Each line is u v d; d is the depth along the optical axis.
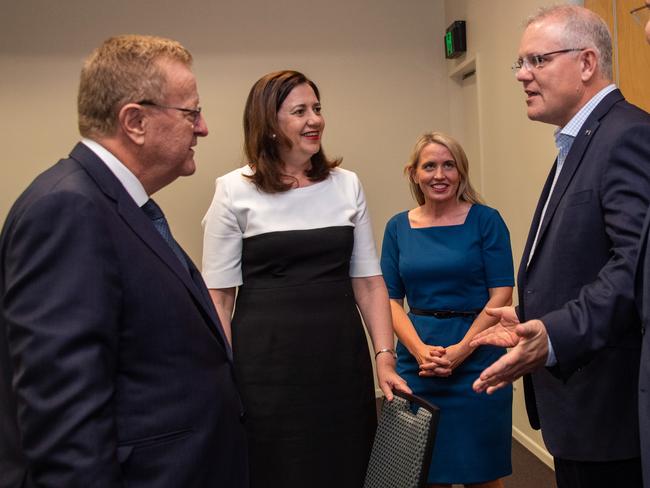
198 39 4.45
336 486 1.78
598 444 1.46
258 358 1.78
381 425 1.73
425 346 2.29
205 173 4.50
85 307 0.99
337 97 4.61
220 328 1.28
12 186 4.35
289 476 1.76
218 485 1.20
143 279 1.09
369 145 4.65
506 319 1.64
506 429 2.31
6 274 1.02
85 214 1.03
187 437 1.13
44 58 4.33
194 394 1.15
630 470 1.47
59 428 0.95
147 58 1.15
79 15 4.34
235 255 1.86
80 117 1.19
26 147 4.35
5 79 4.31
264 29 4.51
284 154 1.85
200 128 1.25
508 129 3.58
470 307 2.33
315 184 1.87
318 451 1.77
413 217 2.49
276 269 1.81
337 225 1.83
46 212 1.00
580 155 1.48
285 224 1.81
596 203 1.42
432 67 4.67
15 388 0.99
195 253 4.52
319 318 1.78
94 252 1.02
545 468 3.20
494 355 2.30
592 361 1.46
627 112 1.45
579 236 1.45
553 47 1.51
